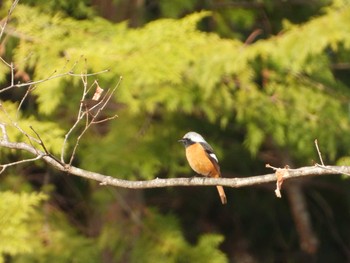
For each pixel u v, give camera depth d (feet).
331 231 71.10
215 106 46.85
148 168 48.24
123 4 53.36
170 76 40.75
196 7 55.06
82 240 50.62
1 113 42.09
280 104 47.11
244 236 69.00
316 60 47.80
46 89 40.98
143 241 51.88
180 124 51.75
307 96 47.50
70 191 59.16
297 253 69.97
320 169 28.12
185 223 67.00
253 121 47.52
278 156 59.57
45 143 41.24
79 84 48.47
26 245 42.34
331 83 49.88
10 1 45.03
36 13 45.11
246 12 54.95
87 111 28.50
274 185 65.87
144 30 43.65
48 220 51.96
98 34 44.91
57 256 48.98
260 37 58.44
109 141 49.55
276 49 43.27
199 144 38.45
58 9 48.32
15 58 43.57
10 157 52.85
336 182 66.23
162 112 51.72
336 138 49.26
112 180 29.63
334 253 71.20
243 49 44.01
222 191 38.47
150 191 64.28
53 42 43.47
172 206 64.80
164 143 50.19
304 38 43.27
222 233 68.44
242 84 46.19
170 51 41.98
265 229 69.87
